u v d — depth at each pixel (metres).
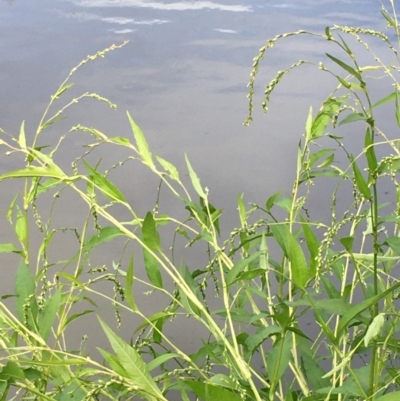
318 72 1.94
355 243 1.38
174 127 1.75
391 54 1.91
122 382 0.56
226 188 1.58
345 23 2.06
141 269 1.42
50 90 1.86
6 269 1.41
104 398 0.91
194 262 1.43
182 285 0.61
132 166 1.63
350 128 1.67
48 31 2.06
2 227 1.49
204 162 1.66
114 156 1.66
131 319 1.34
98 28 2.16
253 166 1.65
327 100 0.66
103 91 1.86
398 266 1.22
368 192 0.51
